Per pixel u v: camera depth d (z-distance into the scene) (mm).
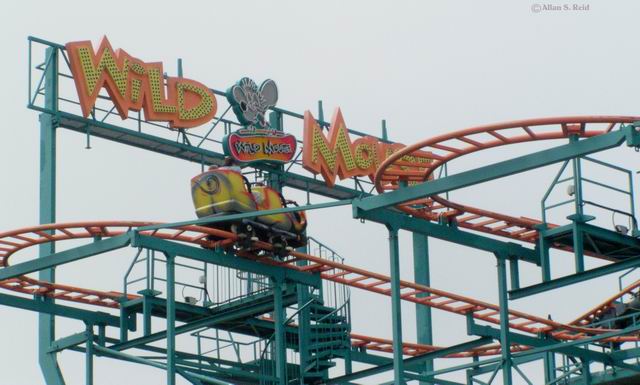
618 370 148750
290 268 139875
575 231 135750
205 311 145375
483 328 138625
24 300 142125
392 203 117500
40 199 148500
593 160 139875
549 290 132000
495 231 143250
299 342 147125
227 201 131375
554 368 153750
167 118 156625
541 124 110125
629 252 143250
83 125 150875
